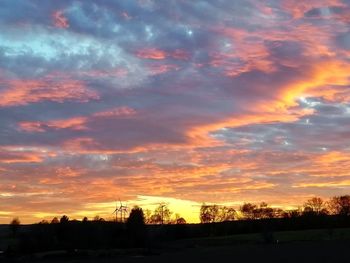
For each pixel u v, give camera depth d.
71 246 146.62
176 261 92.69
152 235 165.75
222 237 171.75
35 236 154.12
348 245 114.75
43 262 113.44
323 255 91.50
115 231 160.88
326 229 174.50
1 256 133.75
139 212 166.88
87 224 164.25
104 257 117.81
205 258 97.75
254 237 166.00
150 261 96.50
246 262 84.06
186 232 184.12
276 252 104.62
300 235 160.88
